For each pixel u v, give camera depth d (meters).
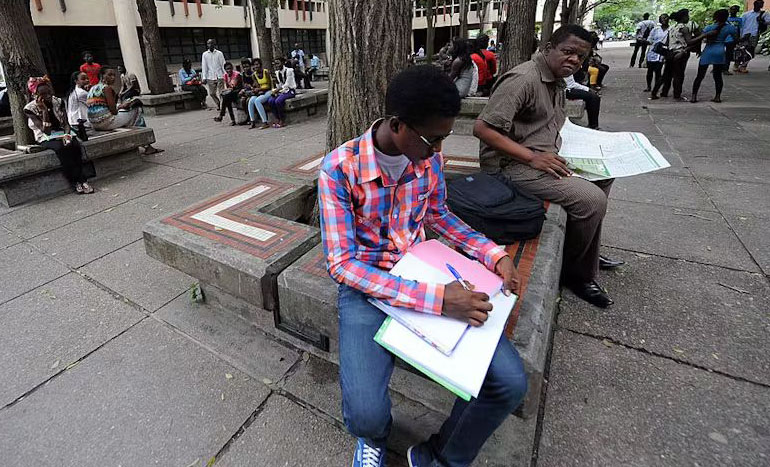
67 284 2.99
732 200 4.01
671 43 8.97
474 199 2.22
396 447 1.74
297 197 3.21
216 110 11.30
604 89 11.23
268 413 1.93
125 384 2.10
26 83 4.90
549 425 1.84
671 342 2.29
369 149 1.35
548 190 2.49
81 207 4.43
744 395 1.94
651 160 2.41
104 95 5.68
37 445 1.80
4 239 3.73
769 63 15.99
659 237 3.40
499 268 1.54
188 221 2.68
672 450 1.71
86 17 15.11
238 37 23.33
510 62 8.15
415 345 1.29
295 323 2.12
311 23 27.23
